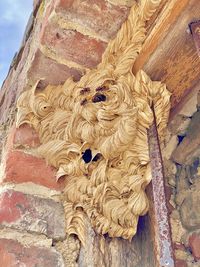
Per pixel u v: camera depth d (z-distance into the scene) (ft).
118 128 3.03
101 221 2.97
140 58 3.20
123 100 3.10
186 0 2.83
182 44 3.05
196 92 3.36
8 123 3.76
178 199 3.65
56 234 2.98
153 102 3.23
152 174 2.88
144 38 3.20
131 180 3.02
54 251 2.91
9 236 2.87
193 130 3.60
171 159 3.79
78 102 3.21
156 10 3.09
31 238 2.91
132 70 3.25
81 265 2.90
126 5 3.27
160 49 3.10
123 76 3.21
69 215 3.07
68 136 3.21
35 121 3.37
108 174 3.07
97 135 3.11
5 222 2.91
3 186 3.09
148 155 3.03
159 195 2.76
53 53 3.38
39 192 3.13
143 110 3.14
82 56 3.41
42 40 3.33
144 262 2.92
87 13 3.27
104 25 3.33
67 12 3.24
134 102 3.15
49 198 3.13
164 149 3.76
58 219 3.06
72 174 3.18
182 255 3.41
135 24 3.22
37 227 2.96
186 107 3.51
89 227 3.02
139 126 3.12
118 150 3.06
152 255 2.88
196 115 3.58
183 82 3.27
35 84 3.43
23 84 3.53
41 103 3.36
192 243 3.40
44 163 3.26
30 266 2.79
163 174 2.86
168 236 2.58
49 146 3.24
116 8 3.27
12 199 3.02
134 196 3.00
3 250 2.80
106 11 3.27
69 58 3.41
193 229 3.45
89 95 3.23
